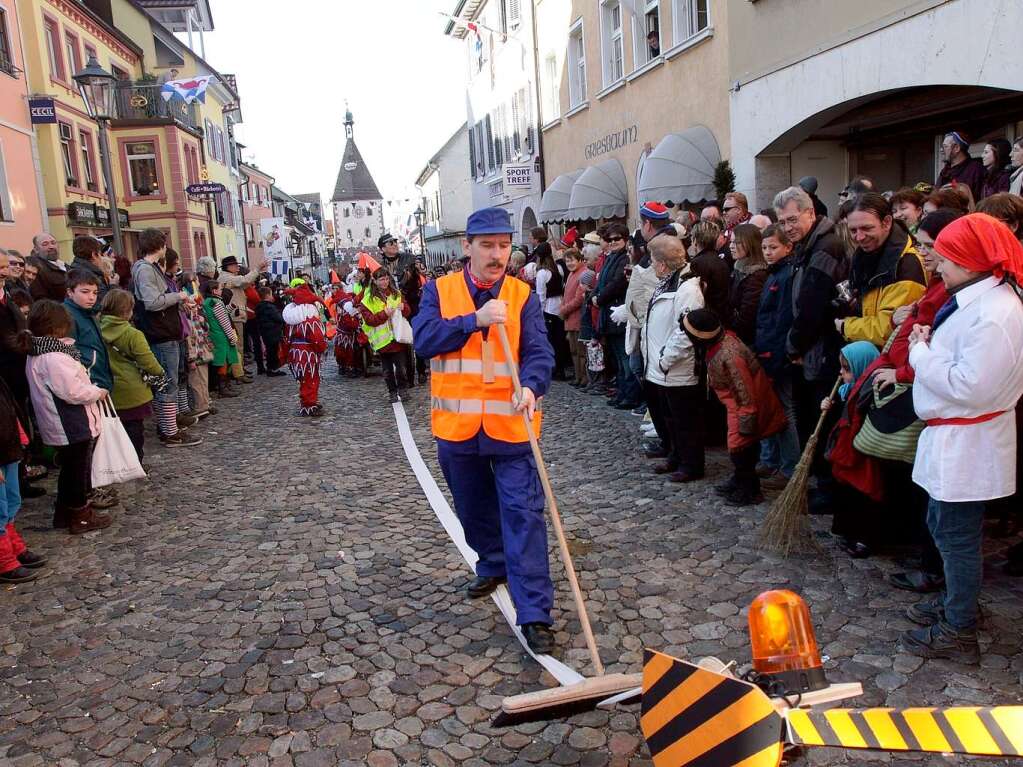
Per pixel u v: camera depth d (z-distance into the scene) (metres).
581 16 16.97
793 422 5.18
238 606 4.02
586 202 15.30
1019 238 3.49
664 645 3.39
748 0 10.39
